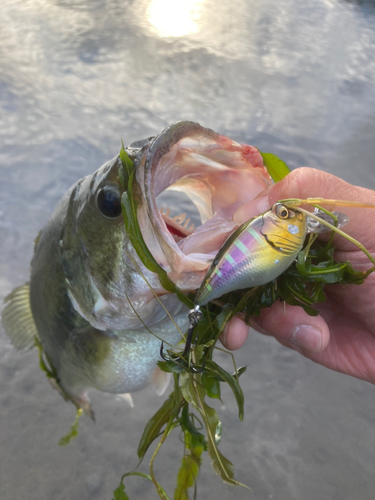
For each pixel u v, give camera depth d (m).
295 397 0.51
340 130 1.06
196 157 0.21
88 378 0.34
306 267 0.18
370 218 0.20
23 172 0.80
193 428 0.20
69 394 0.39
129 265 0.23
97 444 0.46
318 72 1.39
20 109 1.00
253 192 0.22
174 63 1.32
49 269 0.31
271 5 2.16
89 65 1.24
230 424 0.48
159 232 0.19
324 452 0.46
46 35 1.42
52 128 0.94
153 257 0.19
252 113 1.08
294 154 0.94
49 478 0.43
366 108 1.19
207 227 0.21
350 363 0.30
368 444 0.47
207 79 1.24
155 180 0.21
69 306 0.30
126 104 1.06
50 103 1.03
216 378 0.19
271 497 0.42
